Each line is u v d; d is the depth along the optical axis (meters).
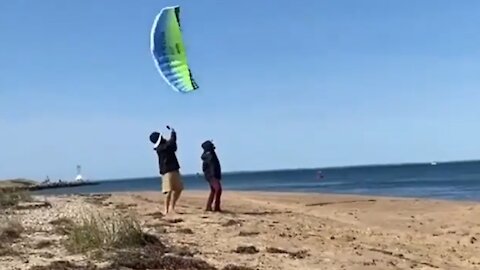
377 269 11.77
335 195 35.56
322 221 19.44
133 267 10.94
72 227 14.55
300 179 128.38
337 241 14.97
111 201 28.75
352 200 29.33
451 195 38.72
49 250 12.48
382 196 35.81
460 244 15.38
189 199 29.83
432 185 62.31
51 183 119.81
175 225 16.81
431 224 19.05
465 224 18.83
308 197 32.44
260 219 18.80
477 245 15.25
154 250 12.25
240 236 14.97
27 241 13.56
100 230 12.95
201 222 17.45
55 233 14.77
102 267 10.81
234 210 22.30
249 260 12.00
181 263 11.23
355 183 79.62
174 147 20.00
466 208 23.28
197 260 11.52
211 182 21.16
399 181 82.56
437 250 14.55
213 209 22.09
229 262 11.74
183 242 13.84
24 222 17.02
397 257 13.23
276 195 35.34
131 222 13.47
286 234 15.57
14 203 25.27
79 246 12.39
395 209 23.97
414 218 20.66
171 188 19.86
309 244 14.18
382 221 19.81
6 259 11.53
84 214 18.14
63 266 10.75
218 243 13.88
